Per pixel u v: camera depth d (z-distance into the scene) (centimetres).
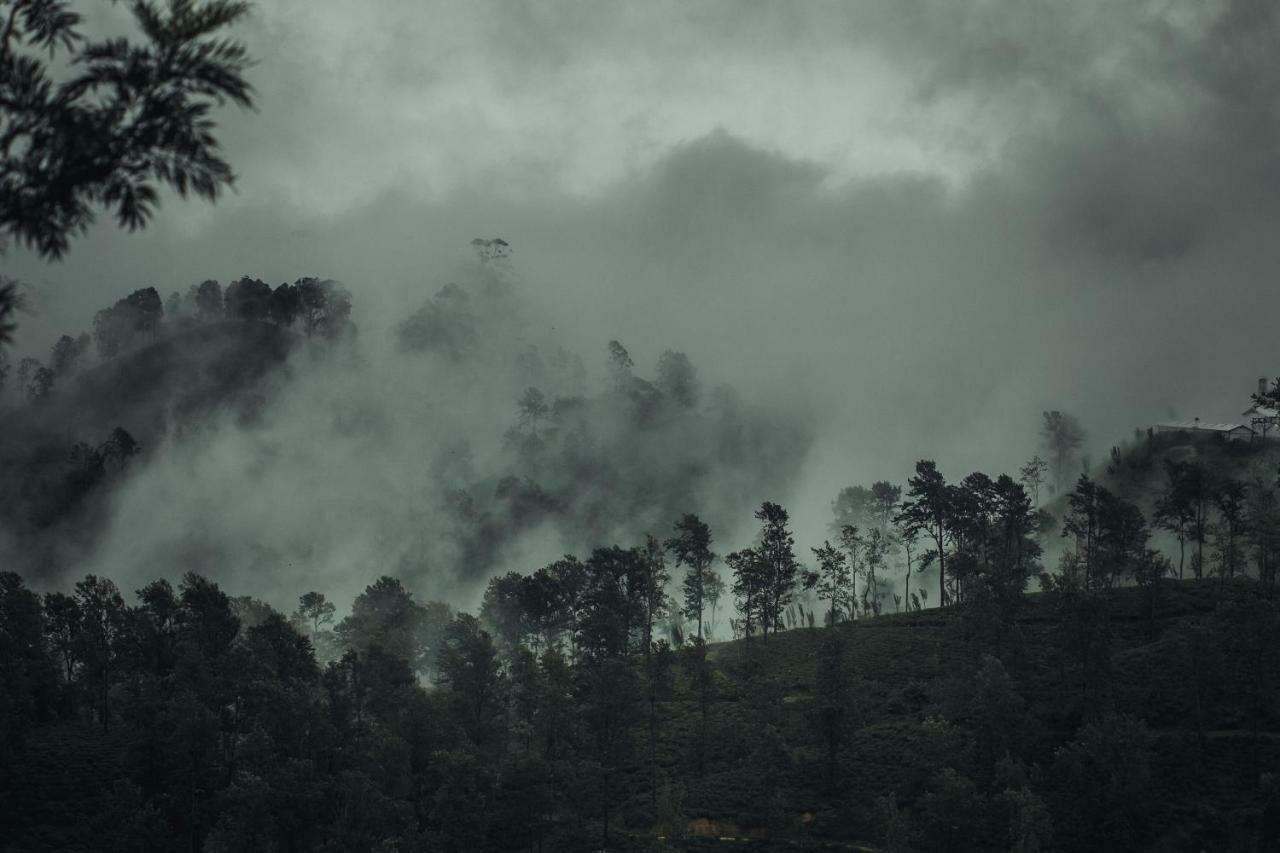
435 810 10644
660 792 12219
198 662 11519
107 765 11394
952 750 11700
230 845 9450
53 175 1492
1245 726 12081
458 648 13838
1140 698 12725
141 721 10919
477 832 10544
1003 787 11262
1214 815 10656
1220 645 12462
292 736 10962
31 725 12062
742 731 13288
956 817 10375
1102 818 10788
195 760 10544
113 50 1525
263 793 9738
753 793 11912
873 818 11194
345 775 10119
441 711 12256
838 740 12075
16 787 10812
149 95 1534
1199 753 11538
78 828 10031
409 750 11225
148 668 12694
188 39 1549
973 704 12094
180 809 10369
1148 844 10525
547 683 13062
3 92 1499
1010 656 13725
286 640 13038
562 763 11625
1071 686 13125
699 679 13600
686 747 13262
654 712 13962
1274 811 10288
